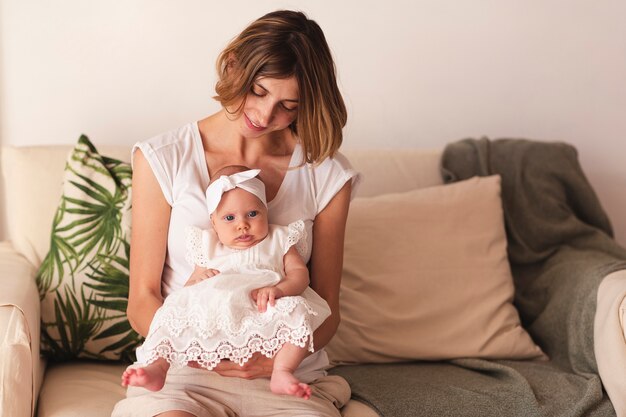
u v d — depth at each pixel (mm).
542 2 2945
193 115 2742
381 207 2428
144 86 2697
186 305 1662
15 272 2141
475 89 2953
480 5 2902
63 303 2148
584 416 1985
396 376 2172
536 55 2975
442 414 1953
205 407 1702
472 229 2455
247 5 2721
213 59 2723
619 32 3010
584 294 2303
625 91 3049
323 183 1934
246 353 1638
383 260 2363
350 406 1969
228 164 1885
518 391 2045
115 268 2170
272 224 1834
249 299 1666
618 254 2549
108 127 2697
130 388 1774
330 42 2818
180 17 2682
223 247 1765
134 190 1870
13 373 1764
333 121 1813
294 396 1763
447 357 2295
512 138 2803
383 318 2293
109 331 2158
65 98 2654
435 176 2658
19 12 2582
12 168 2369
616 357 2039
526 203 2621
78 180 2229
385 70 2871
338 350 2268
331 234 1943
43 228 2316
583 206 2689
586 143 3062
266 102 1739
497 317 2365
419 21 2867
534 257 2572
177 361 1634
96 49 2646
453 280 2379
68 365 2205
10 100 2625
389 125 2910
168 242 1854
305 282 1749
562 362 2338
